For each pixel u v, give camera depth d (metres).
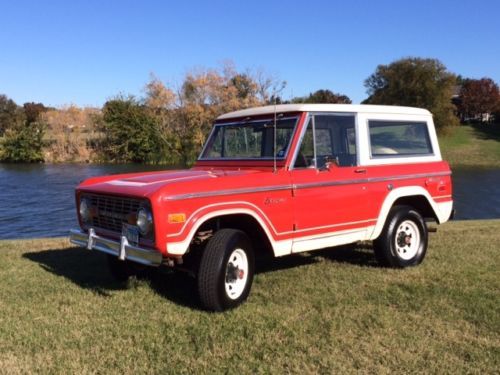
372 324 4.73
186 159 49.47
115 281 6.26
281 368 3.90
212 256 4.98
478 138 67.19
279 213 5.47
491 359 4.02
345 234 6.13
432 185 7.08
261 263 7.11
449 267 6.77
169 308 5.19
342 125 6.20
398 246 6.79
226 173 5.58
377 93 71.31
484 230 10.20
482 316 4.92
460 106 93.25
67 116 54.19
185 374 3.82
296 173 5.65
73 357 4.09
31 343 4.35
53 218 18.08
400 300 5.40
